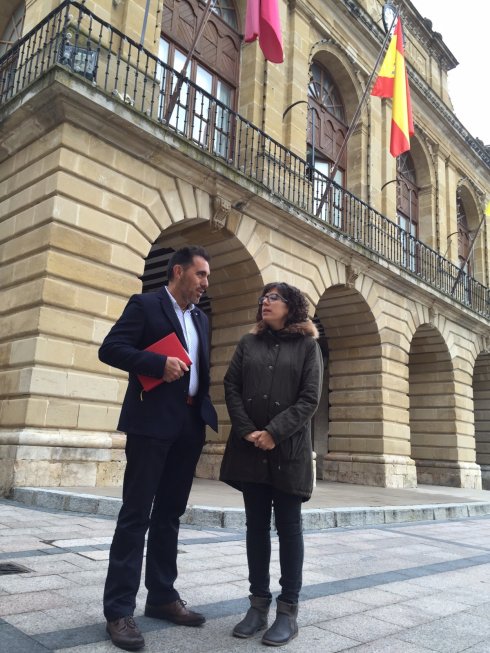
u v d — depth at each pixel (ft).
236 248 38.47
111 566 8.84
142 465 9.17
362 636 9.66
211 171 34.71
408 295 55.57
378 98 59.67
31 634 8.55
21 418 25.99
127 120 29.99
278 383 10.02
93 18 29.78
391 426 51.06
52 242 27.55
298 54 48.91
